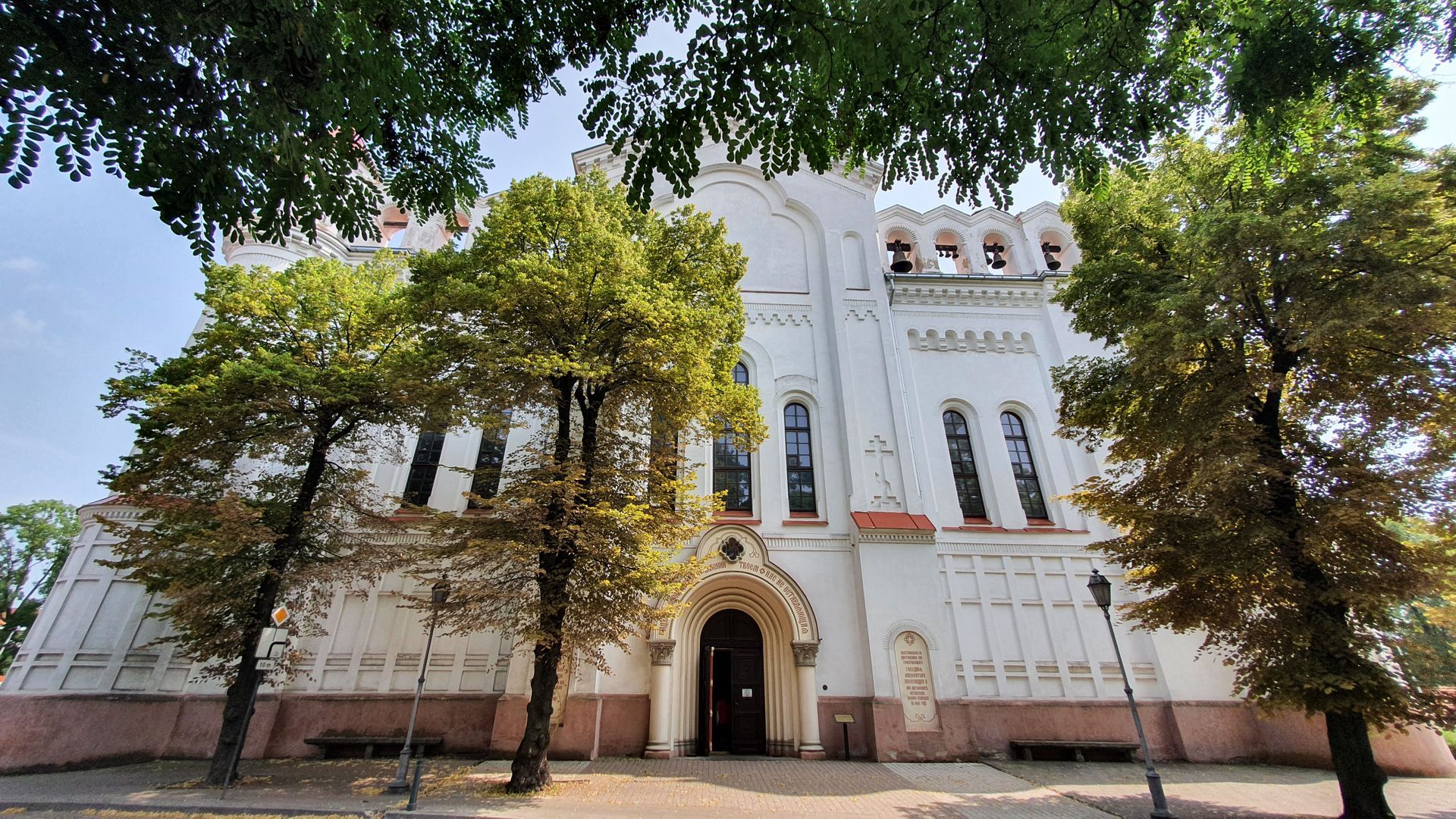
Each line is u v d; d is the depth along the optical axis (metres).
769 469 20.02
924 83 8.37
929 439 21.66
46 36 5.71
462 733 16.72
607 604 12.74
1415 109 12.58
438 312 13.82
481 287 13.54
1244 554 11.34
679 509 15.20
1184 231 13.41
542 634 12.07
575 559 13.03
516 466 19.55
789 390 21.48
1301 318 11.32
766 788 12.87
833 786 13.16
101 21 5.85
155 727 15.97
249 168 7.05
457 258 14.20
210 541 12.62
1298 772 15.76
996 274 25.61
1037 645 18.77
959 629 18.80
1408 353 11.16
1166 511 12.84
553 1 7.79
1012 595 19.34
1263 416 12.75
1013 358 23.12
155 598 16.98
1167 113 9.34
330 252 22.56
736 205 24.44
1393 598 10.92
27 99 5.73
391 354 15.86
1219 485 11.38
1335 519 10.84
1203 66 9.50
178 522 13.70
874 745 16.41
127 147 6.32
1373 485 10.95
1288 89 9.64
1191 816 11.15
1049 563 19.83
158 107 6.29
